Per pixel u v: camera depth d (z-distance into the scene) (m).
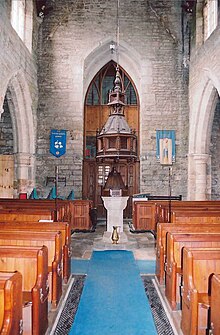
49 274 4.21
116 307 4.39
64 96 13.53
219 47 9.95
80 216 10.62
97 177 14.80
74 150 13.44
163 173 13.60
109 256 7.13
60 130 13.44
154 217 10.23
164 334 3.67
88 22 13.68
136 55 13.80
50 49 13.60
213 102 12.30
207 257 3.35
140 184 13.66
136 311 4.27
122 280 5.50
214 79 10.45
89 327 3.82
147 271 6.05
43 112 13.51
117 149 7.28
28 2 12.40
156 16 13.91
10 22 9.93
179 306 4.21
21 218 7.05
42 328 3.45
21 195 12.33
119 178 8.71
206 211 7.38
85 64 13.98
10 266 3.46
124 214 14.47
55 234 4.39
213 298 2.78
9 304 2.37
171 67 13.80
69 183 13.34
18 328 2.61
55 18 13.66
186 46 13.75
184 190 13.50
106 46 14.04
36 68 13.35
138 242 8.66
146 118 13.68
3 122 13.33
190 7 13.05
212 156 14.27
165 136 13.62
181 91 13.73
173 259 4.25
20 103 11.95
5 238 4.33
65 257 5.22
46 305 3.65
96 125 14.95
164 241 5.19
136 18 13.85
